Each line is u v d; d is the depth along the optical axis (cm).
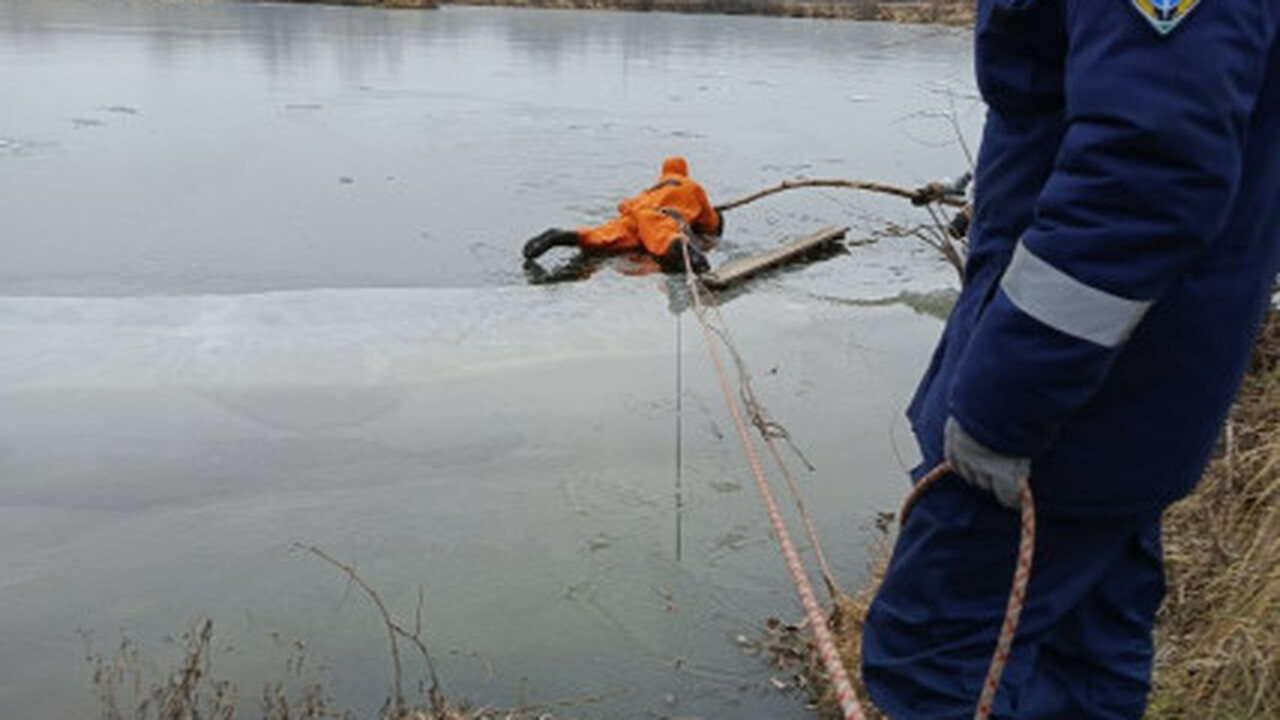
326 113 1268
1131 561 194
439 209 884
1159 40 138
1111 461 172
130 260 721
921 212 934
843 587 349
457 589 349
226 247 759
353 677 305
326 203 886
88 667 307
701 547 375
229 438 445
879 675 199
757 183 1027
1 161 963
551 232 751
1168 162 139
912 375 545
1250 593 275
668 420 477
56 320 555
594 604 341
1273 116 157
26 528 376
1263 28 139
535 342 561
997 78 174
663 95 1531
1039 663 200
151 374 497
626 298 653
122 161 988
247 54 1719
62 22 1944
